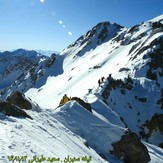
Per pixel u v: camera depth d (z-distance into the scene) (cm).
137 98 5872
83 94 5669
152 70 6731
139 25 13000
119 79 6128
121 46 11894
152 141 5003
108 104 5400
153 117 5397
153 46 7562
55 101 9531
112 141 3203
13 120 2075
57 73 15775
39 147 1405
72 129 3111
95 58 13325
